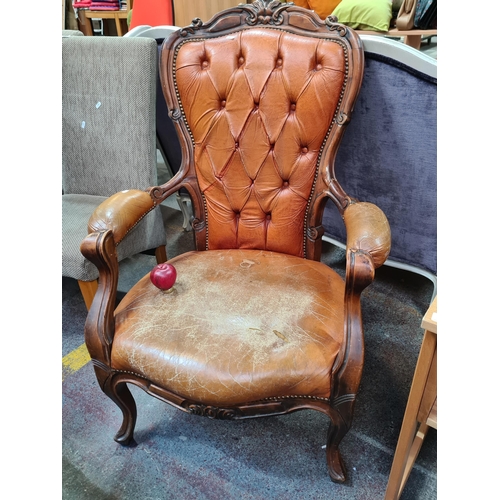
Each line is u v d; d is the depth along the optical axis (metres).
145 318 0.94
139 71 1.38
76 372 1.43
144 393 1.34
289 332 0.88
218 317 0.92
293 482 1.07
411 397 0.77
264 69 1.09
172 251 2.05
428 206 1.34
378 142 1.32
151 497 1.06
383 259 0.83
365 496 1.03
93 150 1.55
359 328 0.83
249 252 1.20
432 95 1.14
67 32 1.99
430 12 2.04
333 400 0.86
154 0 2.76
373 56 1.17
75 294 1.83
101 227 0.97
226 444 1.18
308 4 2.55
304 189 1.14
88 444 1.19
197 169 1.21
